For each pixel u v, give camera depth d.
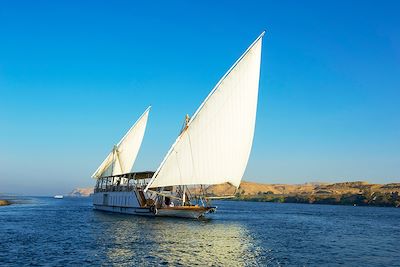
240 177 54.22
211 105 54.22
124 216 63.69
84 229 45.78
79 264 26.81
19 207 110.06
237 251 33.09
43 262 27.33
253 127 54.16
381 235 51.41
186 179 55.53
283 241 40.81
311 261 30.33
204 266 27.09
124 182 73.12
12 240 36.91
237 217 78.38
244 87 53.56
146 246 33.88
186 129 55.53
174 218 58.69
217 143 54.16
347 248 38.06
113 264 26.94
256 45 52.72
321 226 62.84
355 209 167.88
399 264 30.59
